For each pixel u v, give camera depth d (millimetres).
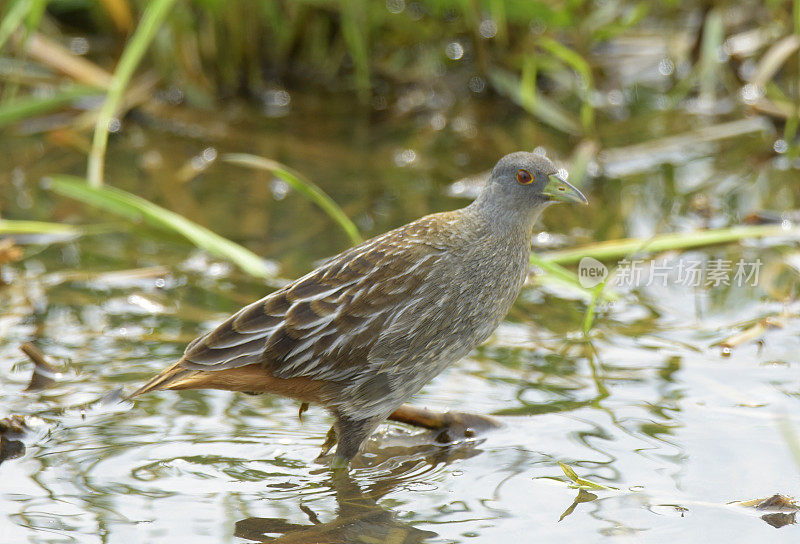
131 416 8461
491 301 8039
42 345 9578
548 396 8758
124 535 6848
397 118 15094
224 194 13109
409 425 8484
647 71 15773
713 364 9156
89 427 8273
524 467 7773
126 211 11359
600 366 9219
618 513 7078
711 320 10039
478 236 7969
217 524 7004
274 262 11359
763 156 13844
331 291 7648
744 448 7848
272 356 7527
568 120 14578
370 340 7641
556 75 15352
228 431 8305
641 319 10125
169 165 13820
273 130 14734
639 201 12805
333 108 15312
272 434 8305
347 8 14414
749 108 14227
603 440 8055
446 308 7805
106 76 14859
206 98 15141
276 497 7391
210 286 10891
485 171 13633
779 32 14961
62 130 14391
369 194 13047
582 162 13195
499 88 15195
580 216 12555
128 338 9727
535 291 10875
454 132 14719
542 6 14281
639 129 14562
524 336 9828
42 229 11852
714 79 15266
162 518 7066
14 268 11250
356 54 14727
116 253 11711
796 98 13727
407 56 15797
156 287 10867
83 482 7504
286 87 15609
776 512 7012
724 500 7199
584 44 15211
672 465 7664
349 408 7840
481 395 8797
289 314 7559
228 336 7480
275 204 12859
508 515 7113
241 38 15016
